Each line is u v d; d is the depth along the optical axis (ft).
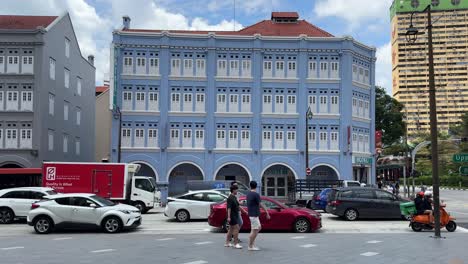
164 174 132.98
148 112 134.00
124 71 134.41
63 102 143.23
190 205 77.41
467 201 150.82
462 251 44.70
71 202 63.26
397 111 199.31
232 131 135.74
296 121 136.46
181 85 135.74
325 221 78.69
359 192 80.23
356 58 142.51
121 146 132.67
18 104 123.03
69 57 149.07
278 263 38.09
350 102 137.59
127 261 39.45
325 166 138.41
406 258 40.73
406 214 68.85
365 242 51.13
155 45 135.54
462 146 239.91
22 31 123.65
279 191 137.69
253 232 44.73
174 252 43.98
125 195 92.84
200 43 136.46
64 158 144.25
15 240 54.85
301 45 136.98
